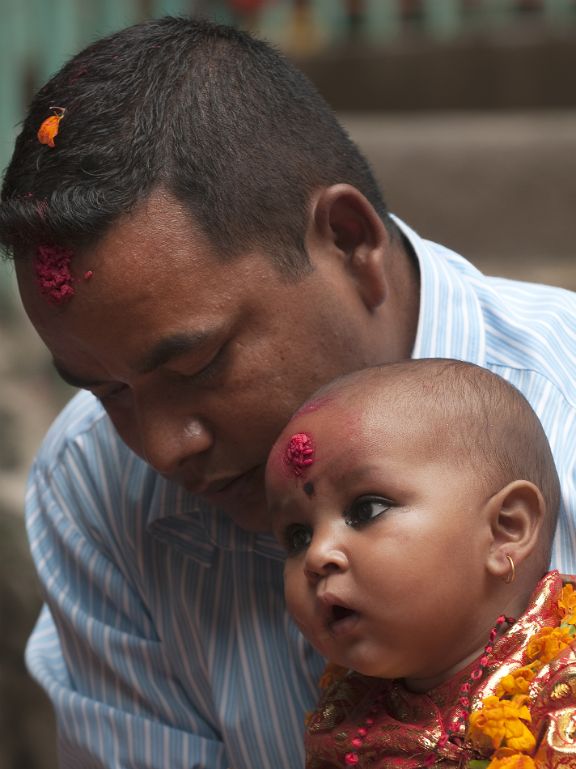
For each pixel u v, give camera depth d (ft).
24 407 17.03
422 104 21.13
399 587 6.36
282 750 8.02
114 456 8.64
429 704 6.66
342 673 7.18
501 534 6.58
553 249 18.26
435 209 18.63
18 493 13.70
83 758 8.65
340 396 6.75
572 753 5.99
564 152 18.19
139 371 6.82
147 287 6.64
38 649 9.39
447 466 6.52
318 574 6.49
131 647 8.48
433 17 22.93
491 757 6.24
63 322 6.84
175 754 8.30
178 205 6.72
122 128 6.84
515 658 6.42
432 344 7.95
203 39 7.39
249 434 7.07
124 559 8.54
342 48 21.48
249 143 7.06
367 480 6.47
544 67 20.63
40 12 19.34
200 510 8.14
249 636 8.12
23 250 6.85
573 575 6.87
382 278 7.39
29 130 7.09
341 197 7.22
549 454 6.97
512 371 7.92
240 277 6.81
